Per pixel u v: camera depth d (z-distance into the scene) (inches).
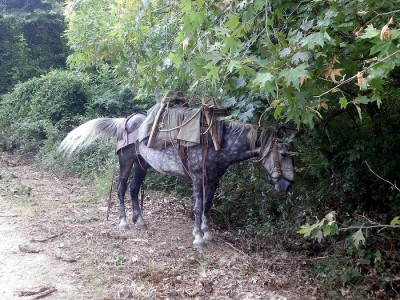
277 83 123.8
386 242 228.5
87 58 293.3
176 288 180.9
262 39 146.6
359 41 135.9
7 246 215.9
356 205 255.9
